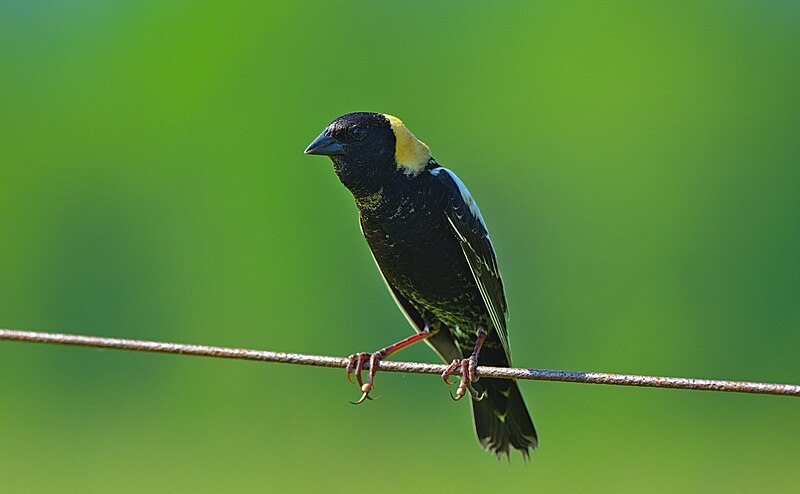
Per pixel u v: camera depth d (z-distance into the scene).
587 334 18.55
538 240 19.33
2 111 21.38
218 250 19.61
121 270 20.03
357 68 20.59
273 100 20.17
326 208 18.94
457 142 20.31
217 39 20.41
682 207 19.09
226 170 19.83
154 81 20.62
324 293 18.67
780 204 19.17
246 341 19.05
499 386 6.91
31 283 20.44
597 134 19.44
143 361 17.88
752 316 18.66
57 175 20.73
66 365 18.05
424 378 16.22
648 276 18.78
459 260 6.64
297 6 20.47
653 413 16.61
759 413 16.81
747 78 19.73
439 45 20.58
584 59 19.75
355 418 16.17
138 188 20.23
